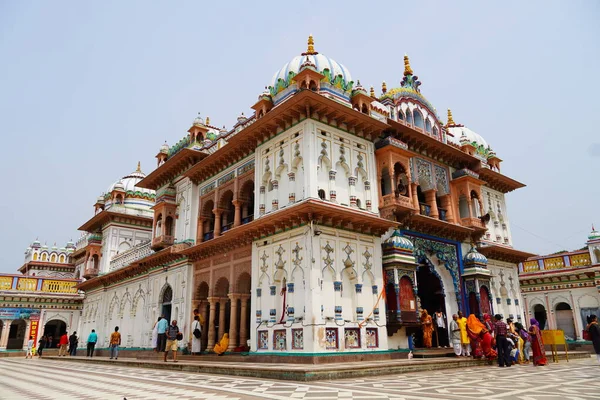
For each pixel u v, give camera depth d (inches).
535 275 734.5
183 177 574.6
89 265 836.6
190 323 510.0
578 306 687.1
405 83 553.9
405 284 407.2
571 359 440.1
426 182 494.0
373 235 410.0
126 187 883.4
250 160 470.6
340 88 449.1
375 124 430.9
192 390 220.7
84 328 837.2
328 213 364.8
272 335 374.0
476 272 485.1
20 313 874.8
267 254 404.8
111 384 261.6
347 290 375.2
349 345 355.3
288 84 453.7
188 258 529.7
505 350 353.7
